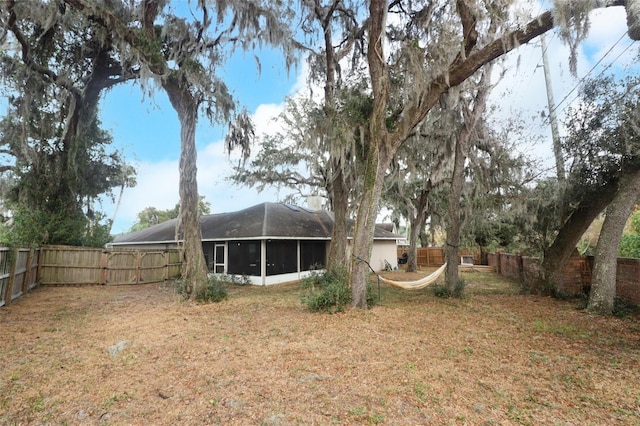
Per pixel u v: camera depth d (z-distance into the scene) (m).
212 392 3.41
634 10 5.64
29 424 2.86
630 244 10.40
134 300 9.13
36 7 8.37
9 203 12.21
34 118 11.45
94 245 12.72
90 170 13.20
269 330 5.71
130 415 2.99
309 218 17.86
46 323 6.37
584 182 7.99
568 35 5.96
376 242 20.05
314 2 9.73
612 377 3.74
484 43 7.79
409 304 8.01
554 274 9.23
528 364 4.14
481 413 2.97
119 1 9.27
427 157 12.05
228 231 15.02
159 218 35.59
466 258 22.59
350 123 8.18
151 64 8.88
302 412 2.99
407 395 3.31
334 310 6.84
